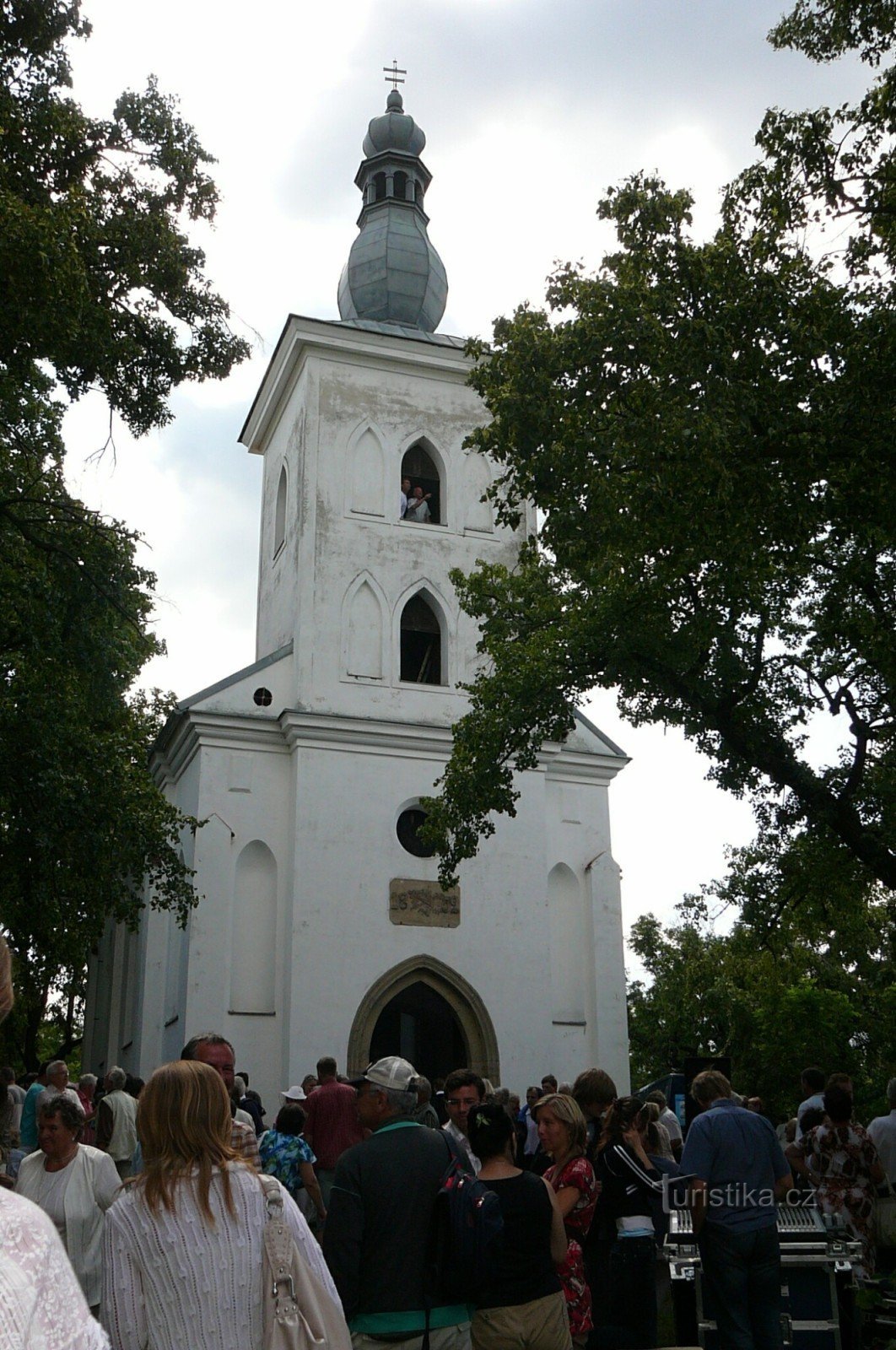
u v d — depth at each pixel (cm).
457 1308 604
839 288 1537
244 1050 2675
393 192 3919
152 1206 384
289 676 3008
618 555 1720
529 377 1568
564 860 3091
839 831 1803
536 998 2873
